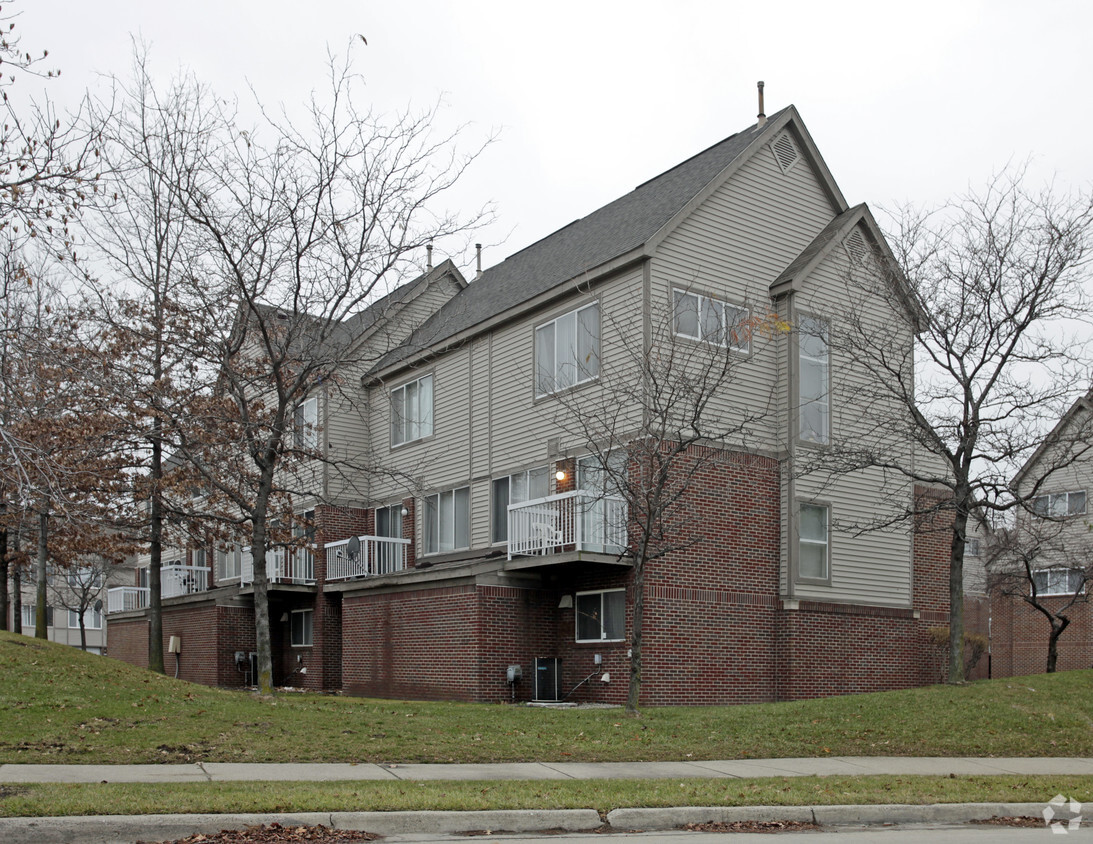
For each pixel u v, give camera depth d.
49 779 9.72
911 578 23.30
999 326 18.78
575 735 14.09
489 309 24.83
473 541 24.50
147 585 43.06
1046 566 29.95
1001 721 15.69
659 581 19.66
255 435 20.23
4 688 13.83
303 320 18.97
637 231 21.39
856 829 9.48
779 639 21.00
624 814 9.32
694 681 19.78
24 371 20.23
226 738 12.41
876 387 21.19
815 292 22.16
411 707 16.88
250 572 29.52
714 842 8.58
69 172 13.19
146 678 16.42
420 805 9.09
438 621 22.02
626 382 19.48
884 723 15.55
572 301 22.09
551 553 20.34
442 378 26.38
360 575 27.17
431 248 23.78
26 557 25.97
